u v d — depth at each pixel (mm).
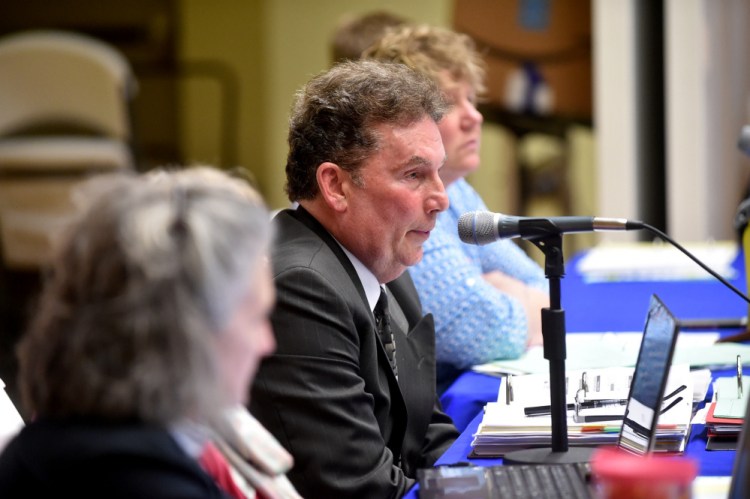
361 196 4824
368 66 4906
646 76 15547
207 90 21109
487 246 7465
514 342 6242
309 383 4430
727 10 14820
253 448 3607
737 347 6141
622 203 15617
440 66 6602
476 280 6348
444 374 6406
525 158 17031
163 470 2693
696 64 14992
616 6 15352
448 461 4414
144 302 2639
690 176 15148
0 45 15625
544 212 17125
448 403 5656
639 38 15477
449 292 6262
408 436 5148
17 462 2768
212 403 2727
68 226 2795
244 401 4402
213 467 3525
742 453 3377
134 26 20875
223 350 2768
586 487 3729
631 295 8367
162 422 2734
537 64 16734
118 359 2658
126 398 2664
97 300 2680
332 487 4363
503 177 17094
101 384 2670
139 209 2727
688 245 10961
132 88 16156
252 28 20891
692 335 6785
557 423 4230
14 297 16297
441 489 3781
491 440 4469
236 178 3318
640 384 4145
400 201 4809
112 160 15312
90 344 2666
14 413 4262
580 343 6461
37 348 2770
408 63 6594
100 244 2701
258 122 21156
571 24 16594
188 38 21016
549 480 3811
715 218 15125
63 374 2711
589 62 16656
